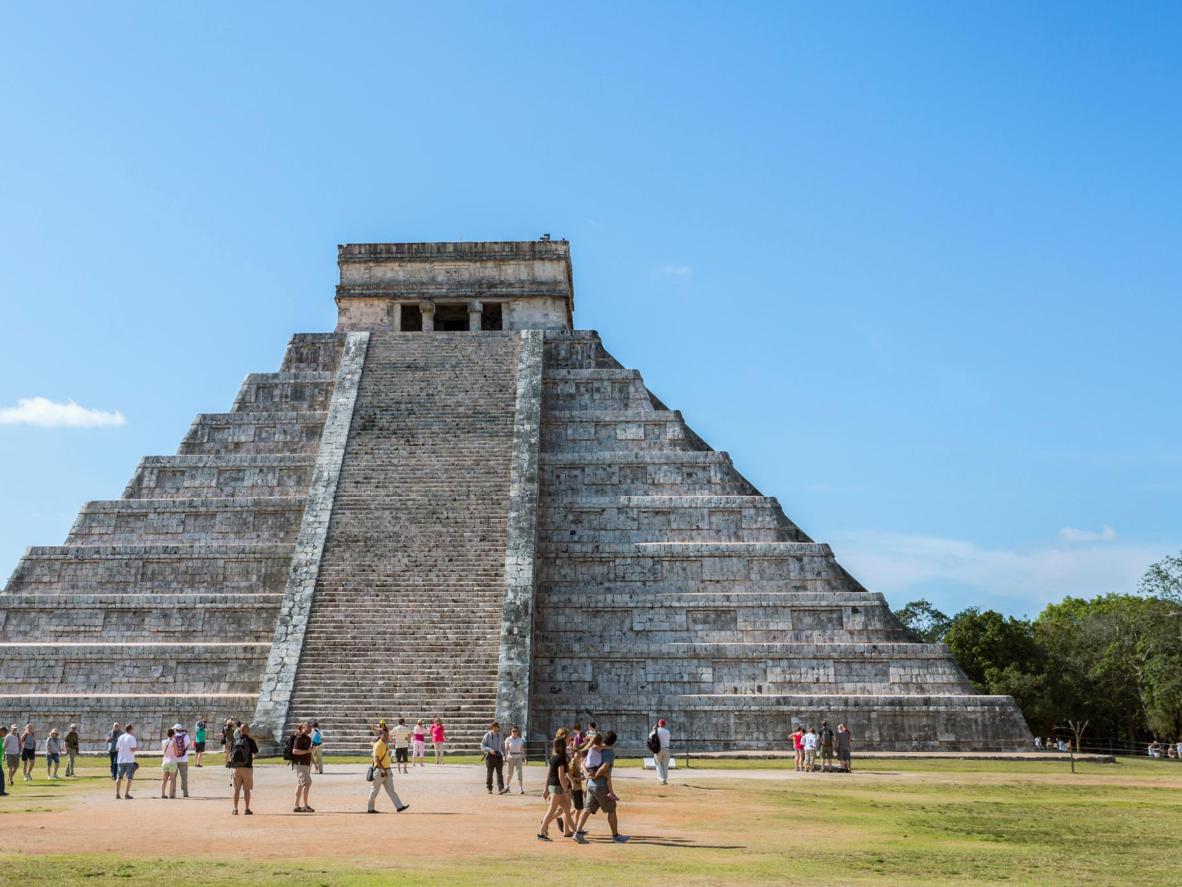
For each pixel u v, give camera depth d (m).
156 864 16.98
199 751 36.38
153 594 49.88
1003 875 16.69
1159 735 80.06
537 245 63.25
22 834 20.52
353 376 57.25
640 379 58.94
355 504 49.88
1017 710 46.22
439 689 41.97
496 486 50.34
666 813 24.30
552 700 47.62
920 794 29.45
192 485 55.09
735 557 51.31
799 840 20.25
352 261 63.22
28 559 51.66
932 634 90.12
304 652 43.53
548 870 16.55
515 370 57.19
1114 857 18.77
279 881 15.46
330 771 34.34
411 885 15.11
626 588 51.00
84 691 47.12
